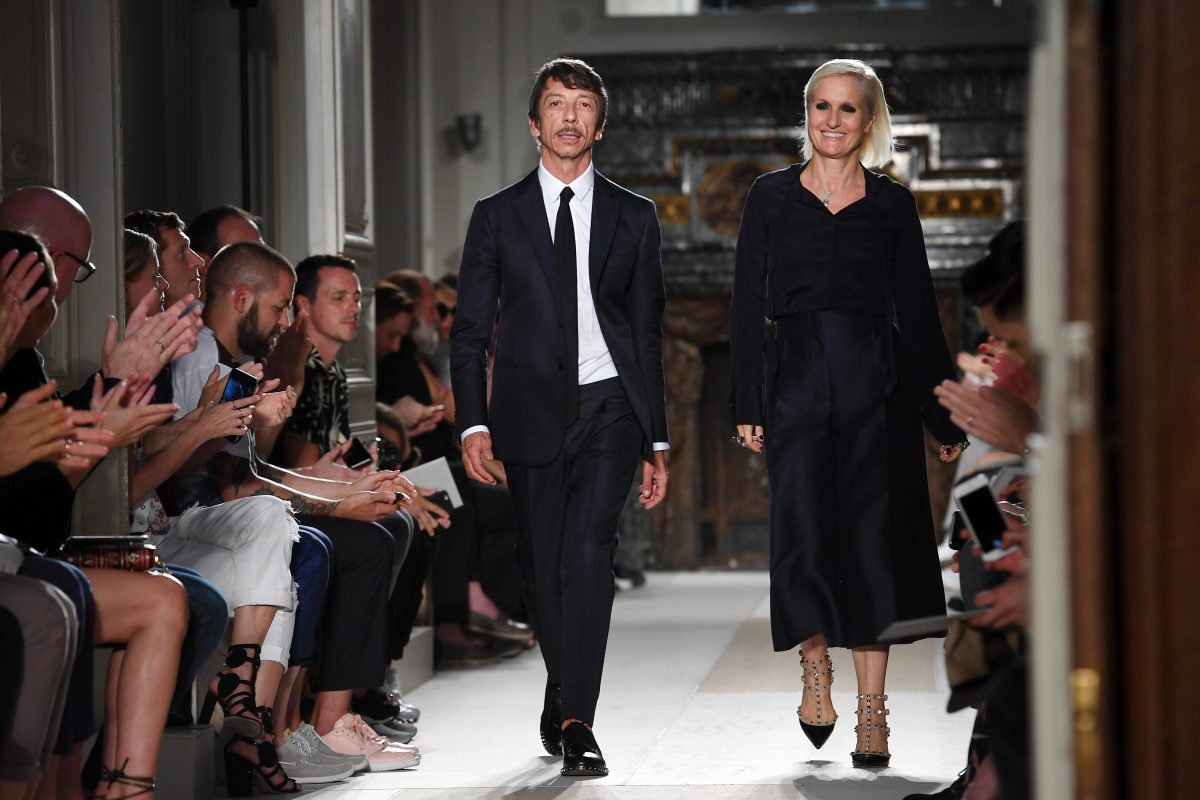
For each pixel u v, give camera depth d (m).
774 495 8.56
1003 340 6.93
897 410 8.59
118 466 8.23
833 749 9.17
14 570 5.82
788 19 23.88
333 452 9.75
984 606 5.44
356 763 8.65
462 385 8.82
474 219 8.95
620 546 22.00
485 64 24.03
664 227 23.44
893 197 8.72
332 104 14.21
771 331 8.73
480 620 13.60
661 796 7.80
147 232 9.22
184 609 6.42
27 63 8.62
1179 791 3.00
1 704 5.42
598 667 8.51
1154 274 3.00
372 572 8.91
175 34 14.62
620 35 23.91
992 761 5.31
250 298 9.02
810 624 8.35
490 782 8.32
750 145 23.27
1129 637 3.05
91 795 6.34
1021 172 22.97
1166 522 3.00
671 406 23.69
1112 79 3.09
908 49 22.94
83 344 8.72
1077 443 3.11
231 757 7.96
